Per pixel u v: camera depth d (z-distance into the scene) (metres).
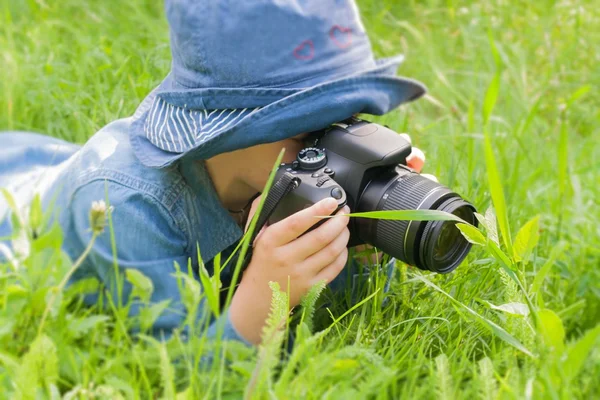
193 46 1.88
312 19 1.86
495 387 1.52
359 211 1.81
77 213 1.92
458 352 1.79
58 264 1.67
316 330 1.95
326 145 1.83
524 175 2.93
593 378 1.63
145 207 1.91
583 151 3.18
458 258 1.88
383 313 1.94
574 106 3.64
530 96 3.63
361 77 1.86
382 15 4.03
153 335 1.81
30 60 3.21
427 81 3.74
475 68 3.59
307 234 1.74
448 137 2.90
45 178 2.31
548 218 2.61
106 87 2.93
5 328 1.58
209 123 1.85
